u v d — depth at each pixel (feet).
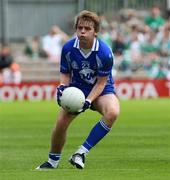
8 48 262.67
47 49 270.05
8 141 123.95
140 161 98.94
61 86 88.79
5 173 87.66
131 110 191.62
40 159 101.86
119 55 262.06
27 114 181.06
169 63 258.78
